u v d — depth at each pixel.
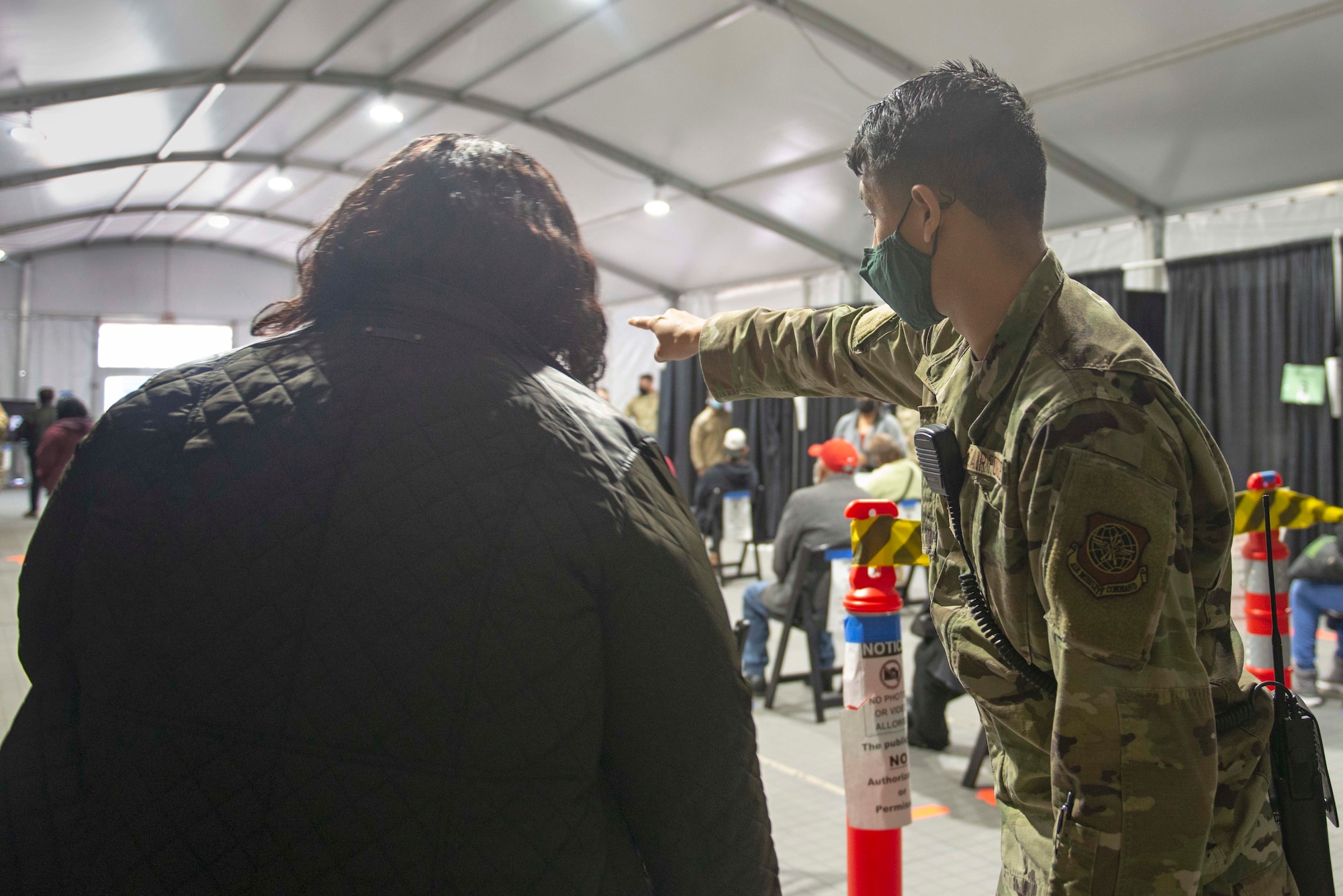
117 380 16.44
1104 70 5.89
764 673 4.41
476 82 8.20
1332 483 5.84
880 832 1.56
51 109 8.23
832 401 9.46
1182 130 6.30
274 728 0.65
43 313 15.95
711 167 9.07
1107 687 0.79
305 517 0.68
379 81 8.35
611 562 0.70
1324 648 4.81
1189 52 5.48
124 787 0.66
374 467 0.69
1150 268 7.28
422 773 0.64
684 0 6.29
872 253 0.98
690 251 11.45
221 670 0.66
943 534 1.03
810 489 4.05
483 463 0.70
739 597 7.02
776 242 10.47
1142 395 0.82
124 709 0.67
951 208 0.91
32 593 0.73
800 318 1.32
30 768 0.70
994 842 2.71
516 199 0.84
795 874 2.50
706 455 9.03
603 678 0.70
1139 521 0.79
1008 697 0.95
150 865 0.65
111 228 15.02
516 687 0.66
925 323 0.99
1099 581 0.79
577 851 0.67
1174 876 0.79
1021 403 0.87
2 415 10.37
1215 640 0.94
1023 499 0.85
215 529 0.68
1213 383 6.45
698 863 0.73
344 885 0.63
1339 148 6.04
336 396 0.72
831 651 4.31
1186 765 0.79
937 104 0.90
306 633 0.66
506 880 0.65
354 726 0.64
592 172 9.77
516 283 0.84
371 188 0.83
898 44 6.17
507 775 0.65
